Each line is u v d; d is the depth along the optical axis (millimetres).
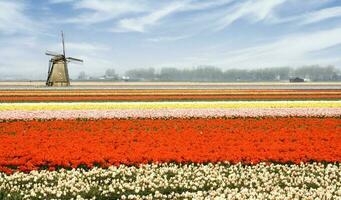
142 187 11188
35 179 11766
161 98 39156
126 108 30375
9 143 16078
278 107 31234
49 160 13406
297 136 18047
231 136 17766
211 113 26750
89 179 11914
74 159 13508
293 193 10844
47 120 24484
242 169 12922
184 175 12258
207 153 14211
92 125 21703
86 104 32469
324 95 43562
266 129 20750
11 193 10766
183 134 18281
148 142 16500
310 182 11812
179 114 26156
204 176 12281
